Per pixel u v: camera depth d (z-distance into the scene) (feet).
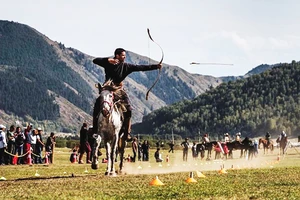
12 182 63.62
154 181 56.80
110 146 74.49
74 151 165.99
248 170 81.10
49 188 54.54
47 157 153.48
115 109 72.33
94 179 66.69
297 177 63.67
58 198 45.11
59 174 85.30
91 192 49.93
